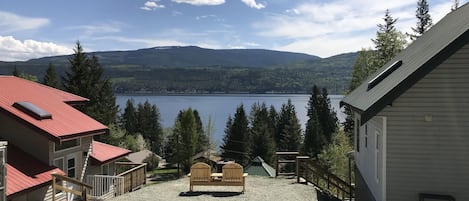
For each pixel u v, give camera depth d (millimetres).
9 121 15672
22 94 17938
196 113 76750
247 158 58562
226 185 14719
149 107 85188
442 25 14039
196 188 15625
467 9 12398
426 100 10055
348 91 38094
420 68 9211
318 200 13664
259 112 73750
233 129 60969
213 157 60969
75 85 39844
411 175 10164
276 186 16016
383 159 10281
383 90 10367
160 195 14383
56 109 18031
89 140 18625
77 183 13406
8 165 13852
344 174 32656
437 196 9891
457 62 9891
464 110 9914
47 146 15328
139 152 58844
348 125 40125
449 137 10000
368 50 37125
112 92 44781
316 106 75562
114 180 16828
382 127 10375
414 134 10125
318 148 62469
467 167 9938
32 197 14359
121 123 68625
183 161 53750
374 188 11828
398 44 35750
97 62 41625
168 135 69688
